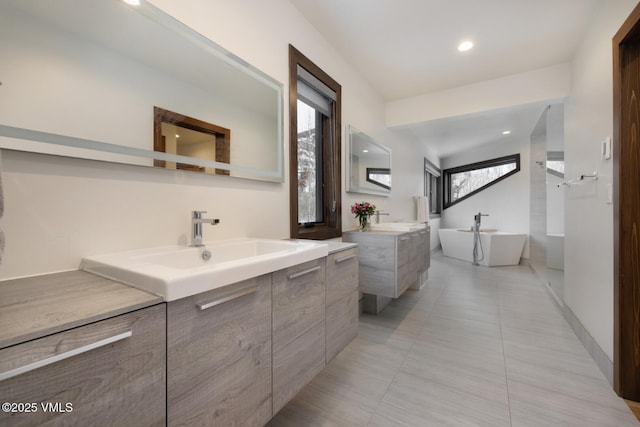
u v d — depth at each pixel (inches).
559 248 111.6
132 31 41.4
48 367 19.1
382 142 137.6
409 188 183.8
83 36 36.3
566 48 93.9
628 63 59.0
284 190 73.0
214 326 30.5
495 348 76.6
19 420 17.9
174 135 46.8
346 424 49.2
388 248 89.3
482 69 109.0
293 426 48.7
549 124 131.3
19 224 32.1
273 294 38.9
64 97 34.6
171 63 46.3
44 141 33.0
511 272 169.6
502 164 222.5
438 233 248.1
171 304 26.4
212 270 29.7
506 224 218.4
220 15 55.3
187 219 50.0
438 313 103.0
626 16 58.9
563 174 108.2
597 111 73.1
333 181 96.3
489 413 51.8
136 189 42.8
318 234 85.9
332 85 92.8
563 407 53.4
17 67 31.1
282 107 70.5
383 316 100.1
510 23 82.4
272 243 56.1
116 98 39.5
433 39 90.5
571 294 90.5
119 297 25.5
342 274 58.6
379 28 85.2
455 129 179.8
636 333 55.9
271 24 68.2
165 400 26.0
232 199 58.8
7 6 30.6
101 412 21.6
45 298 25.2
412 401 55.2
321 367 50.7
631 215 57.4
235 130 57.8
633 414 51.6
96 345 21.1
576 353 73.8
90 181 37.8
